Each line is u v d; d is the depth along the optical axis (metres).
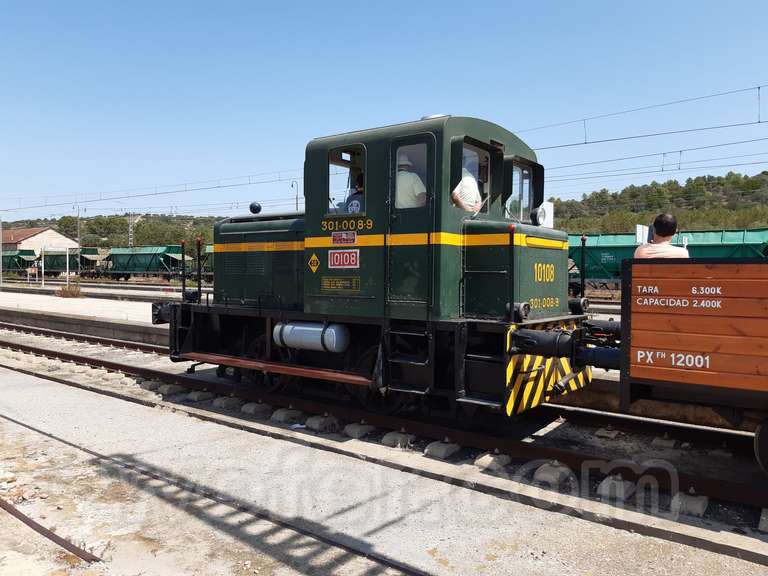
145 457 5.65
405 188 6.02
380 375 6.10
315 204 6.78
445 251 5.74
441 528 4.13
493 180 6.50
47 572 3.55
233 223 8.57
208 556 3.78
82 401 7.99
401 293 6.02
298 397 7.49
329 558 3.75
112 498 4.70
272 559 3.74
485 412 6.68
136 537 4.04
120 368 9.84
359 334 6.88
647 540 3.93
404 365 6.12
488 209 6.49
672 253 4.98
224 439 6.24
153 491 4.83
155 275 50.19
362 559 3.74
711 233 26.11
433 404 6.58
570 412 6.52
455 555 3.75
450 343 5.88
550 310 6.36
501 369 5.43
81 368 10.05
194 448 5.93
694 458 5.45
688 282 4.25
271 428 6.47
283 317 7.25
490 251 5.84
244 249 8.28
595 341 5.70
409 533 4.06
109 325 14.70
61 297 28.66
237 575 3.55
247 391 7.78
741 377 4.04
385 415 6.50
